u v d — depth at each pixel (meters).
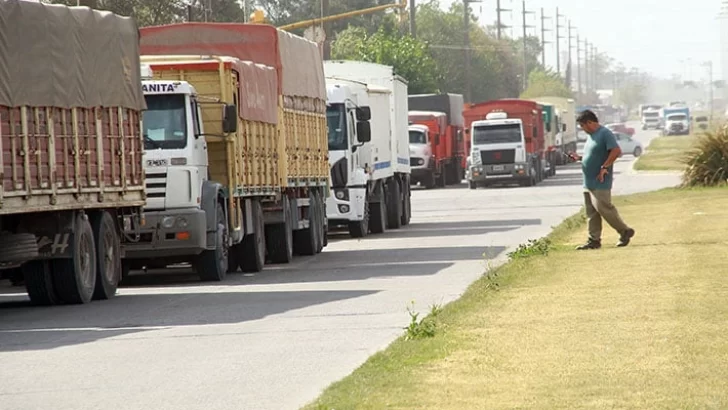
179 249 57.06
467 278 54.75
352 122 87.56
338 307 45.03
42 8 47.22
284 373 31.23
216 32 71.75
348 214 86.25
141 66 59.69
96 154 50.94
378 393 26.81
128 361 33.84
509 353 31.53
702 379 27.25
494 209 113.56
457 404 25.53
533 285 46.97
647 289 43.97
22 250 47.38
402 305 45.12
